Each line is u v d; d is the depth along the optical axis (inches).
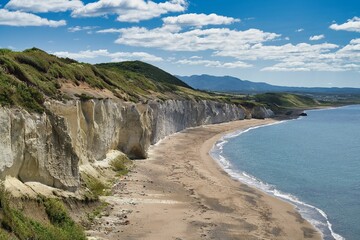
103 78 2635.3
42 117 1227.2
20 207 1016.2
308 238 1290.6
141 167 2166.6
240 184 1973.4
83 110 1797.5
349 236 1312.7
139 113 2393.0
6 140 1083.3
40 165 1201.4
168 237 1198.9
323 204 1669.5
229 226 1353.3
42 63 1907.0
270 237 1283.2
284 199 1736.0
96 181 1627.7
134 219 1321.4
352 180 2114.9
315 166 2508.6
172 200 1596.9
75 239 1046.4
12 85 1231.5
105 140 1969.7
